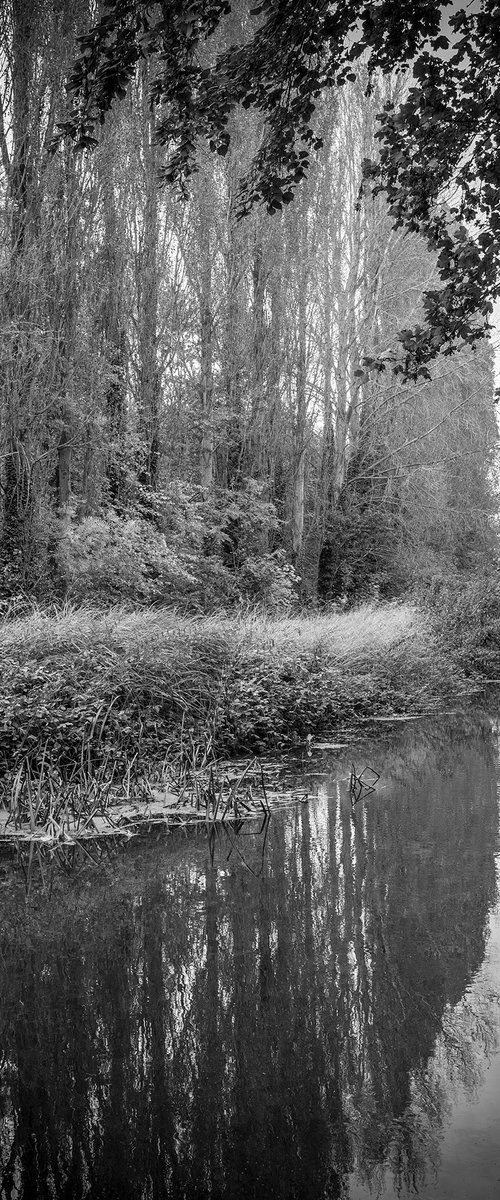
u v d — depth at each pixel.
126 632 10.40
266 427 24.31
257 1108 2.80
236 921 4.59
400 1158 2.51
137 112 19.70
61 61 16.27
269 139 6.52
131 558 17.91
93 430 17.91
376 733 12.15
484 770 9.12
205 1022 3.41
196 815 7.21
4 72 16.38
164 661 10.05
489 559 32.75
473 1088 2.88
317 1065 3.06
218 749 9.95
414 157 6.65
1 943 4.37
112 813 7.28
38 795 7.18
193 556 20.14
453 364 27.31
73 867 5.80
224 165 22.09
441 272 6.91
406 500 29.25
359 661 14.72
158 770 8.61
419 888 5.04
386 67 6.26
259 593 22.20
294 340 25.06
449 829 6.50
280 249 23.70
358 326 27.45
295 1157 2.53
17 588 15.35
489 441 31.09
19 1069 3.11
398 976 3.78
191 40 5.72
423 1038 3.22
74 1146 2.64
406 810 7.23
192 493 22.23
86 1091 2.96
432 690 16.69
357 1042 3.21
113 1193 2.41
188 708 9.76
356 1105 2.79
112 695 9.05
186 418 22.77
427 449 29.27
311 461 28.41
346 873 5.41
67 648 9.66
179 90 6.04
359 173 26.89
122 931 4.49
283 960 4.01
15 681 8.49
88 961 4.09
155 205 20.36
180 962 4.04
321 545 27.02
